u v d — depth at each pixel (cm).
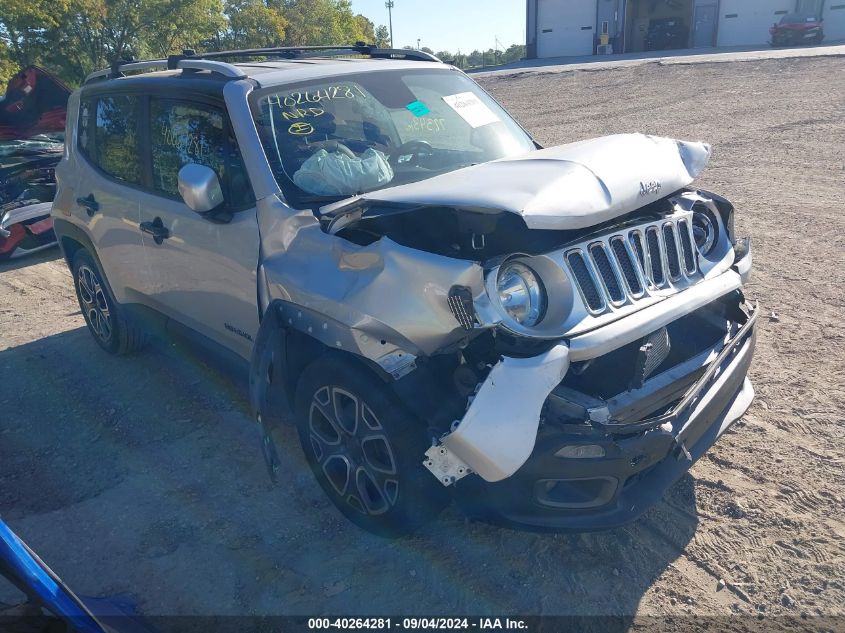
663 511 328
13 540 215
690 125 1347
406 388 268
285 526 339
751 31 3394
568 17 3762
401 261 268
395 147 389
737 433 381
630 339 263
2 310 674
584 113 1644
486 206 251
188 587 304
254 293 350
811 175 918
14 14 3045
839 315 513
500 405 244
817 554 296
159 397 472
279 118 366
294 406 342
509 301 253
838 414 391
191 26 3712
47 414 460
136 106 440
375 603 289
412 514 290
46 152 923
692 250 311
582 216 258
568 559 305
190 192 326
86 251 516
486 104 452
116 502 365
